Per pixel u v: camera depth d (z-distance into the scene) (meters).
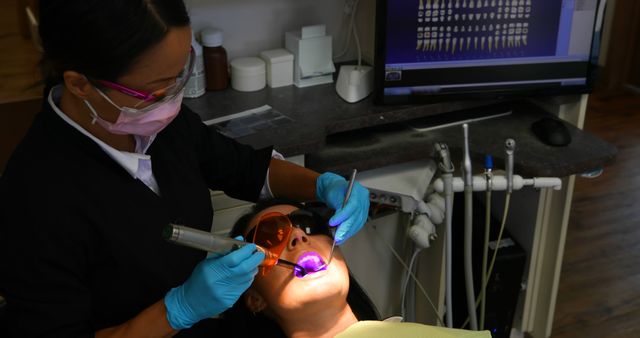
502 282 2.13
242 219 1.29
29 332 0.92
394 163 1.72
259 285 1.19
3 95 2.06
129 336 0.96
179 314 0.97
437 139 1.81
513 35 1.79
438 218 1.72
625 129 3.84
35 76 0.97
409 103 1.83
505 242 2.14
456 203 2.27
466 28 1.77
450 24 1.76
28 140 0.96
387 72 1.79
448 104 1.86
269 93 1.94
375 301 2.04
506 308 2.19
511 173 1.55
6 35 2.50
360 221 1.23
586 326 2.38
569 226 2.98
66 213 0.93
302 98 1.90
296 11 2.05
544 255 2.15
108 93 0.91
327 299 1.17
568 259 2.75
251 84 1.93
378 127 1.89
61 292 0.92
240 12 1.98
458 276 2.23
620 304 2.49
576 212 3.09
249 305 1.24
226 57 1.93
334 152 1.73
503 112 1.97
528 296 2.22
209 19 1.95
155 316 0.97
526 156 1.70
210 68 1.91
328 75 2.02
